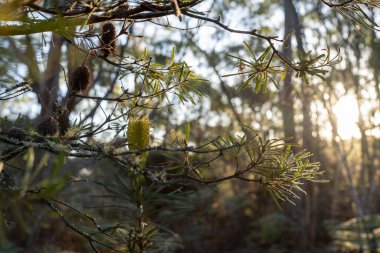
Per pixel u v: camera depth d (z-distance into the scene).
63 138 0.71
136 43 1.98
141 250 0.89
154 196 0.94
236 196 6.84
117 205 0.96
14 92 0.74
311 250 6.22
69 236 4.57
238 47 5.98
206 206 6.06
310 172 0.84
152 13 0.77
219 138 0.82
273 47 0.84
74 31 0.69
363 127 6.33
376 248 5.64
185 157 0.80
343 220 7.23
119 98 0.85
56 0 0.55
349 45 5.92
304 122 6.23
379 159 7.41
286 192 0.84
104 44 0.91
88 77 0.85
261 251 6.35
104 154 0.68
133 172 0.72
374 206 7.11
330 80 6.25
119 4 0.71
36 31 0.55
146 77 0.94
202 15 0.83
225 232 6.51
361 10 0.80
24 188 0.34
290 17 5.48
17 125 0.90
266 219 6.43
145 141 0.79
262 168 0.81
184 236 5.95
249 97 6.84
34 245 4.49
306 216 6.48
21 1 0.51
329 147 7.57
